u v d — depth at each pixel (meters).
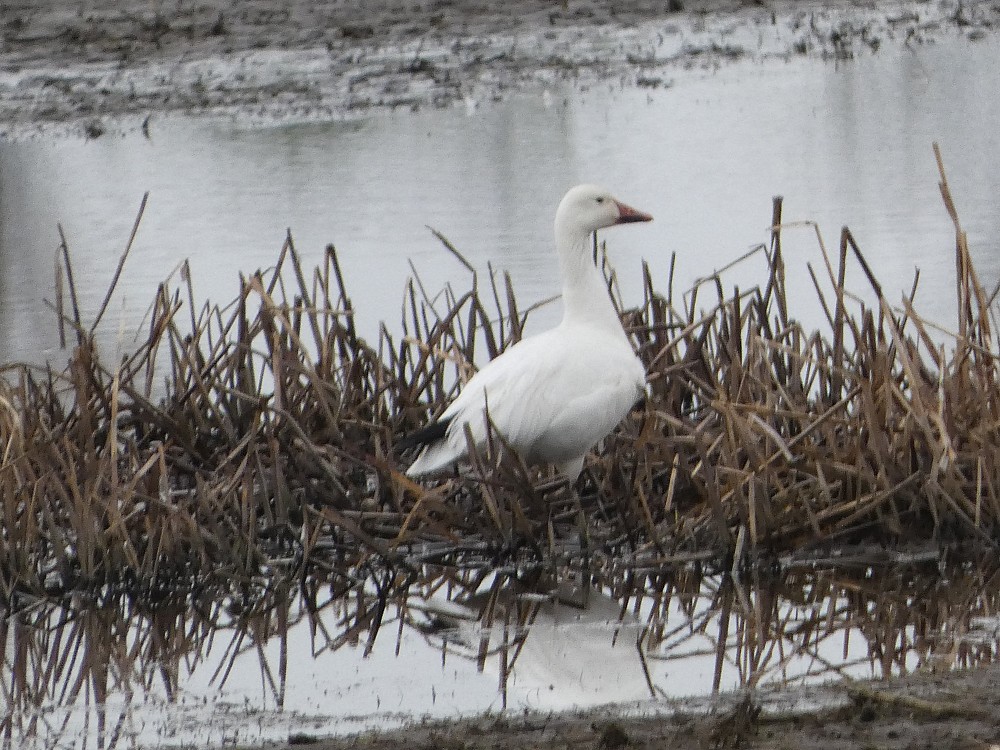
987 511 11.85
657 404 12.75
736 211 21.22
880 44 32.09
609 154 24.38
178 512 11.86
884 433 12.20
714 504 11.63
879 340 12.88
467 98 27.95
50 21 32.09
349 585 11.78
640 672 9.70
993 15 34.41
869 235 19.94
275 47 30.31
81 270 19.75
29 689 9.95
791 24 33.50
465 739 8.16
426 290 17.92
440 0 33.72
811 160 24.00
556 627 10.73
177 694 9.73
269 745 8.38
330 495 12.38
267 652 10.54
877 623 10.52
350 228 20.72
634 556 11.83
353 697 9.44
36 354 17.17
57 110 27.36
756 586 11.40
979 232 20.08
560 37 31.67
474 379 11.99
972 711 8.00
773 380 12.88
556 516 12.22
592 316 12.02
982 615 10.61
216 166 24.16
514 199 21.97
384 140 25.44
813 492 12.06
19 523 11.80
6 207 22.61
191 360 13.38
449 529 12.05
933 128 25.89
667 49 31.42
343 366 13.62
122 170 24.08
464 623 10.95
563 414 11.49
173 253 20.02
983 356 12.22
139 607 11.62
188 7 32.62
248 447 12.39
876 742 7.61
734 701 8.68
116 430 12.35
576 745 7.89
